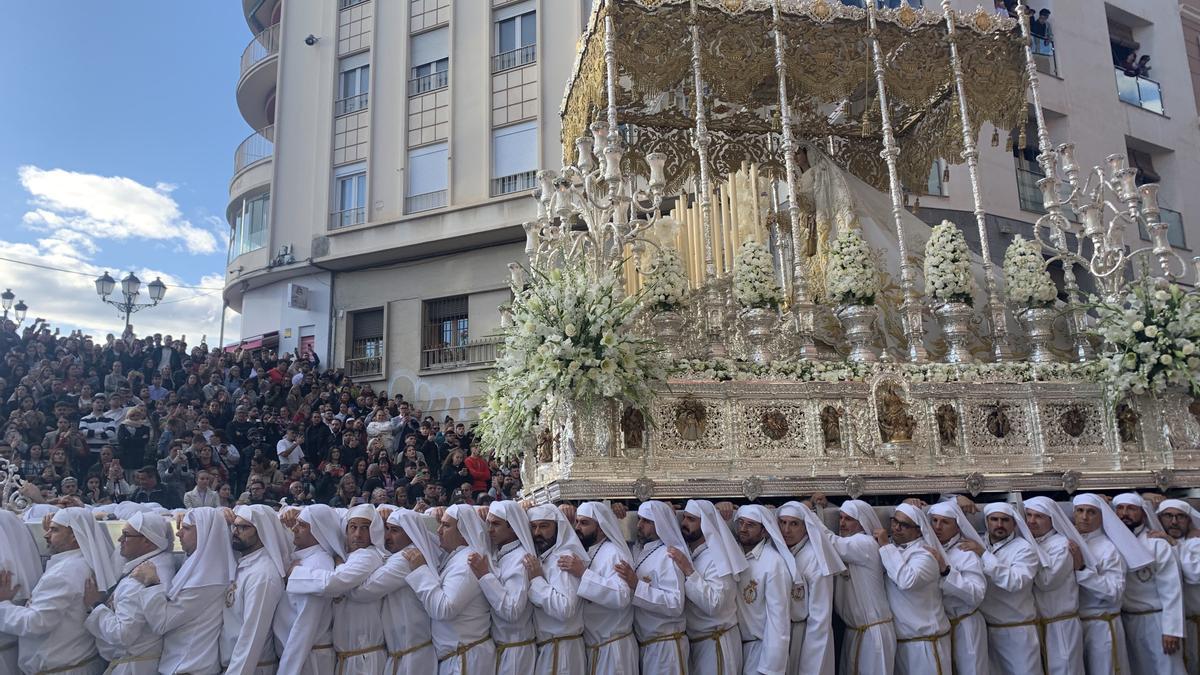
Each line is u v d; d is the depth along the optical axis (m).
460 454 15.75
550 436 8.38
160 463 13.14
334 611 6.23
